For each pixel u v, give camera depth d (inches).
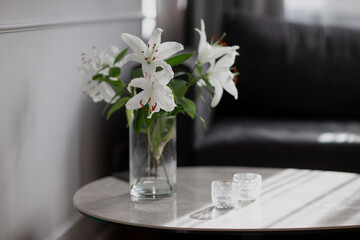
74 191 104.0
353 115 146.0
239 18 148.9
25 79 85.8
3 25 78.9
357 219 69.7
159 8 157.6
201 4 169.5
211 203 76.5
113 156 125.2
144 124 78.2
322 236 111.1
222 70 80.4
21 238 85.4
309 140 118.6
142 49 72.9
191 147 118.6
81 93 107.0
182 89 81.0
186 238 117.0
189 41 177.3
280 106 144.7
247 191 77.2
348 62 147.0
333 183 85.8
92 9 111.3
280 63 145.1
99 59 82.7
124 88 81.2
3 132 80.3
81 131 107.2
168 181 79.3
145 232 121.7
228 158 118.3
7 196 81.4
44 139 92.0
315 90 145.2
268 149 118.0
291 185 85.0
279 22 150.8
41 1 90.3
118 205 76.1
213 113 136.6
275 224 68.1
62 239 98.2
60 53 97.5
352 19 188.7
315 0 190.1
